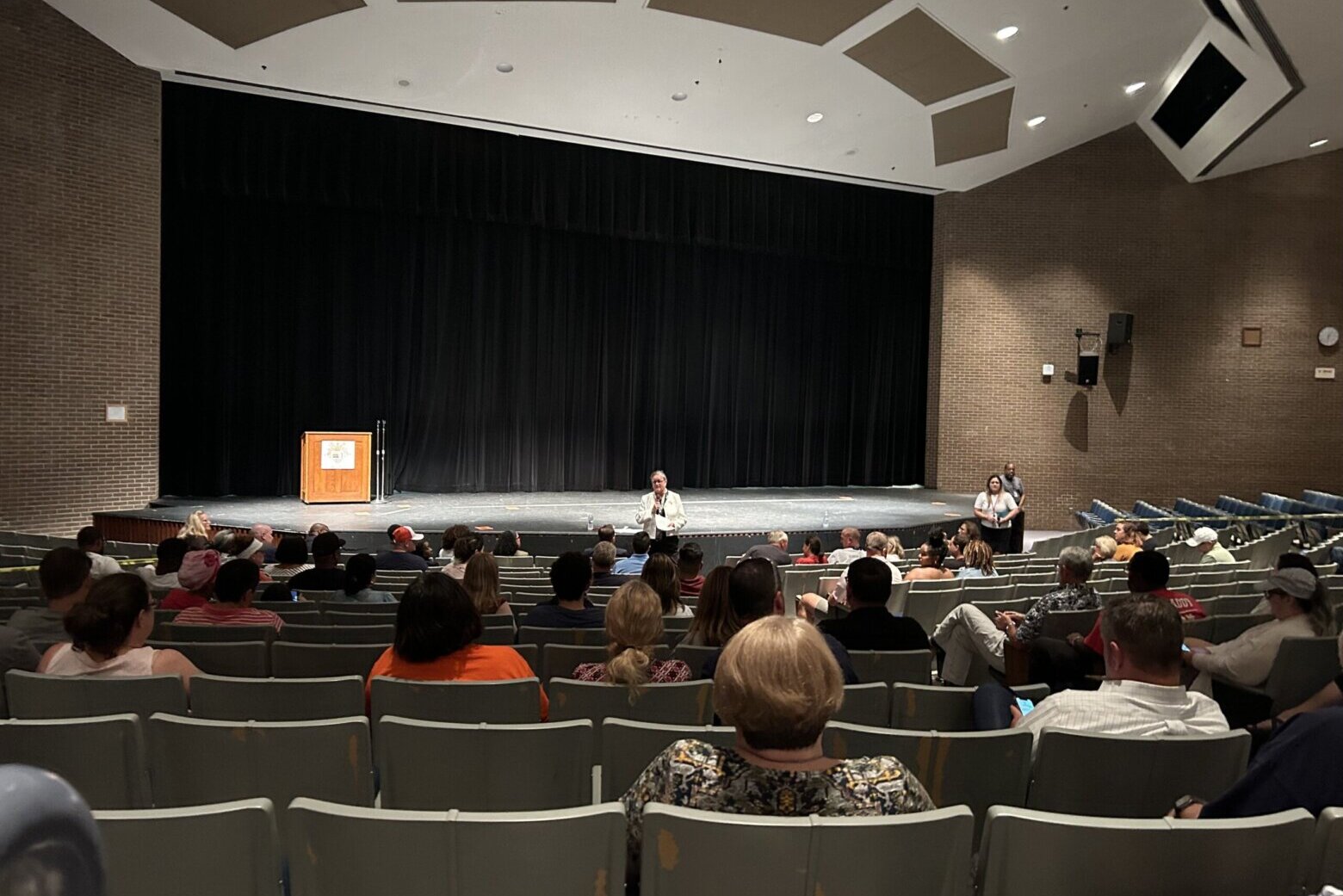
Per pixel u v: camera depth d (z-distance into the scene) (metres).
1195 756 2.33
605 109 12.83
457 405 15.16
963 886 1.61
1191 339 16.25
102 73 11.10
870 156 14.87
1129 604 2.54
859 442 17.89
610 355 16.23
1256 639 3.73
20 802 0.36
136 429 11.59
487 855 1.59
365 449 12.91
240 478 13.66
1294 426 16.30
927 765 2.34
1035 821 1.62
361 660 3.62
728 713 1.62
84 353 11.06
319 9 10.07
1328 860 1.64
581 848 1.61
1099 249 16.22
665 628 4.66
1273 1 10.23
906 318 17.91
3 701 3.00
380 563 7.41
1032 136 14.95
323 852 1.62
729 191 16.23
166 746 2.29
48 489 10.80
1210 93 13.79
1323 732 1.86
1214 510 13.45
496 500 14.06
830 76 11.92
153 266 11.70
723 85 12.09
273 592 5.46
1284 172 16.19
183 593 4.74
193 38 10.84
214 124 12.73
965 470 16.44
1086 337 16.25
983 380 16.38
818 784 1.61
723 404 17.14
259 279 13.66
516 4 9.99
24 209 10.51
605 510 12.87
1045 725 2.55
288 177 13.23
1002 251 16.36
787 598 6.80
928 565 6.91
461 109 12.80
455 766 2.36
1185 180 16.16
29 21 10.46
